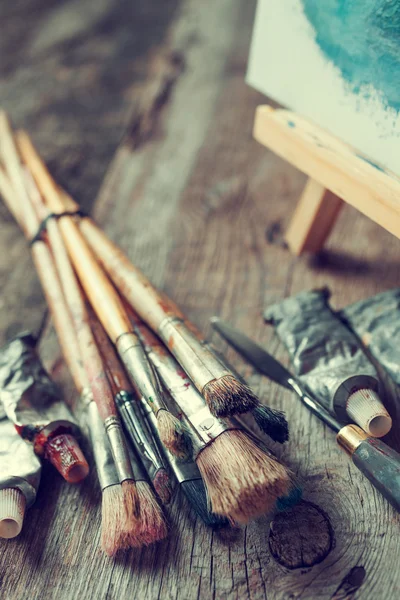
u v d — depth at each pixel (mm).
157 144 2211
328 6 1210
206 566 993
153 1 3260
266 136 1509
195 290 1591
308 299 1389
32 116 2416
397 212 1156
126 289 1329
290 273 1621
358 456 1034
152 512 972
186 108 2402
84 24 3064
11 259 1772
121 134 2307
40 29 3035
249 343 1365
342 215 1816
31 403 1198
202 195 1957
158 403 1039
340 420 1155
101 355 1224
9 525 1046
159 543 1031
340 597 928
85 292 1398
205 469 973
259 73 1513
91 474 1165
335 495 1067
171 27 3014
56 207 1617
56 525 1086
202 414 1026
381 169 1216
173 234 1800
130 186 2008
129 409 1091
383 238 1717
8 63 2771
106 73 2678
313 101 1365
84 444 1217
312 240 1628
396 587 930
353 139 1284
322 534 1004
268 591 950
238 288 1585
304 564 974
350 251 1680
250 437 1022
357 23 1155
